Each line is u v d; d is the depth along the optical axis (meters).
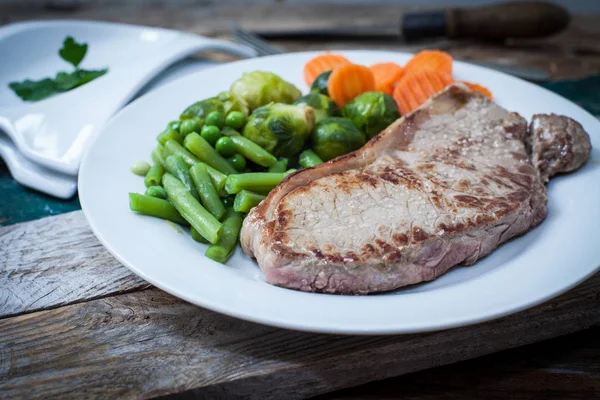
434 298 0.26
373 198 0.29
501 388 0.28
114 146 0.35
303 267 0.27
